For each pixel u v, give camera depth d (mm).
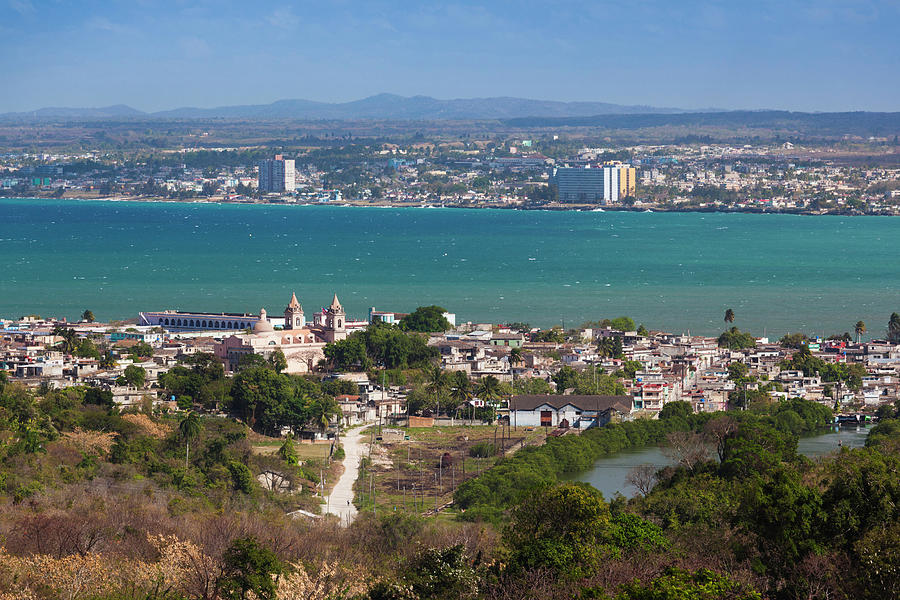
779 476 157625
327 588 156625
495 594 151375
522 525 164375
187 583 158250
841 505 151375
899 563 139875
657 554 161750
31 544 177875
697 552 165375
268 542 183750
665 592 130500
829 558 147000
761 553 154875
